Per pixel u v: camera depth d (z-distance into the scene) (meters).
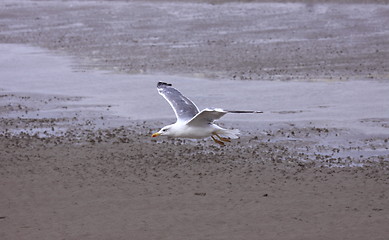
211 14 48.81
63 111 23.03
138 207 14.27
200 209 14.04
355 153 17.70
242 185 15.50
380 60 30.78
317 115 21.55
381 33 38.38
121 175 16.38
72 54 35.69
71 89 26.67
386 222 13.02
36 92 26.25
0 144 19.06
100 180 16.03
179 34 41.09
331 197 14.58
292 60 31.56
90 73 29.94
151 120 21.58
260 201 14.41
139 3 56.50
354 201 14.30
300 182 15.60
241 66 30.52
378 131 19.56
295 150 18.06
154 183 15.77
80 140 19.39
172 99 12.65
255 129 20.17
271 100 23.80
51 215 13.91
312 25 42.19
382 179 15.66
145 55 34.34
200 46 36.47
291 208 13.95
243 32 40.78
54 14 53.47
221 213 13.75
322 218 13.35
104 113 22.64
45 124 21.36
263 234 12.57
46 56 35.25
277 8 49.88
